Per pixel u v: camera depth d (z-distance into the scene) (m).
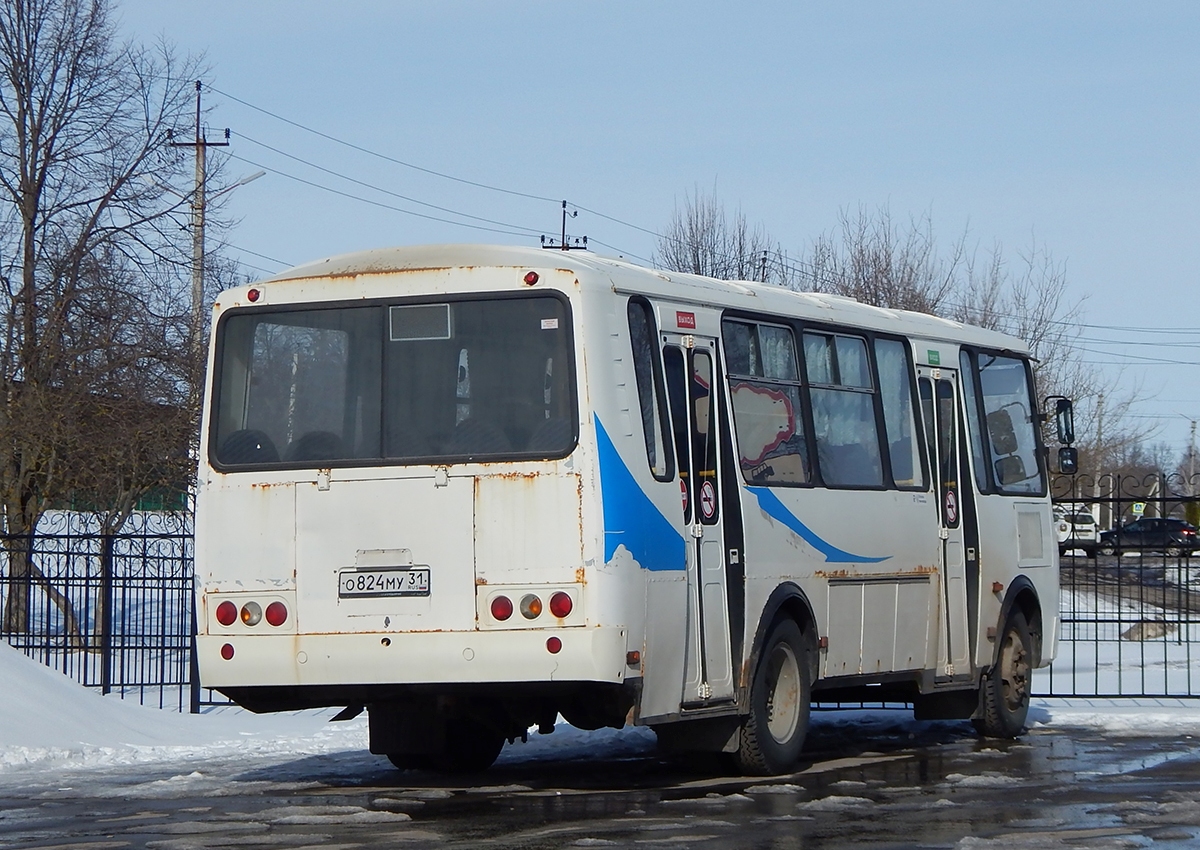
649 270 11.15
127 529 26.86
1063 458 16.30
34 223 25.95
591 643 9.70
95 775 12.17
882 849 8.48
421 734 11.64
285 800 10.56
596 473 9.83
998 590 15.05
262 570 10.38
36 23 26.11
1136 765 12.50
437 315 10.30
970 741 14.50
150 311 26.30
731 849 8.46
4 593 23.17
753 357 11.99
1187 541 21.20
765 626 11.57
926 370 14.52
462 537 9.98
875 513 13.24
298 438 10.47
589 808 10.07
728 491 11.29
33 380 24.41
